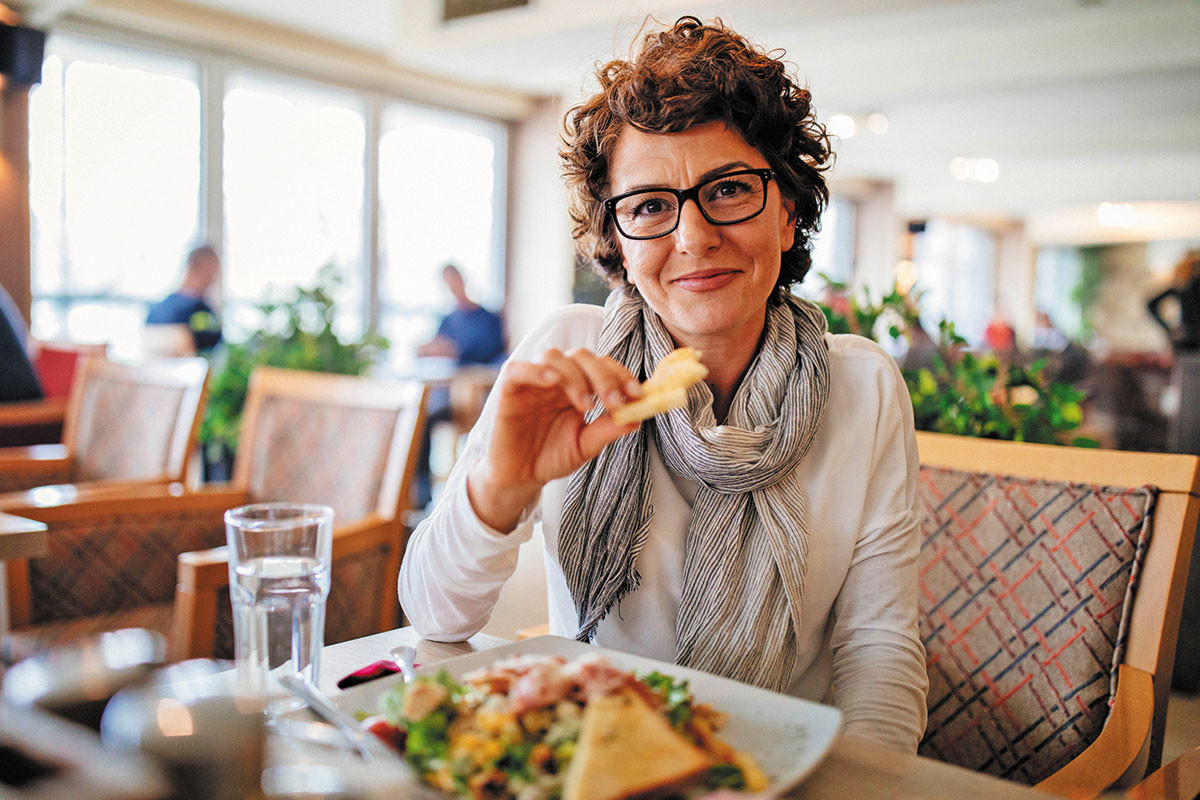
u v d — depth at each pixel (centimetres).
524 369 76
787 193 102
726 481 96
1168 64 509
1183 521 106
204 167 597
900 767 62
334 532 161
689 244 92
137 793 39
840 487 102
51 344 418
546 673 58
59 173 527
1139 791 69
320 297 406
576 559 99
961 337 185
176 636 134
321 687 80
